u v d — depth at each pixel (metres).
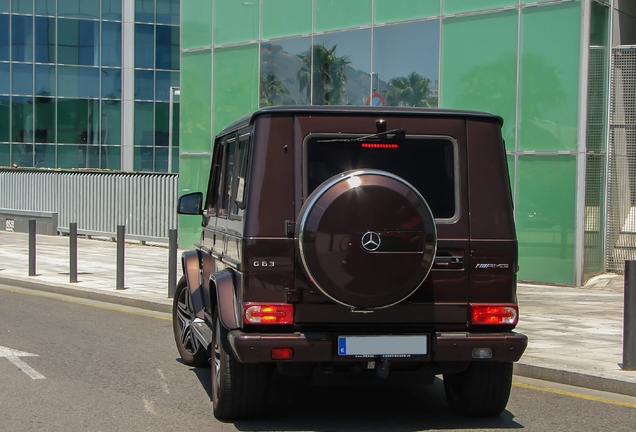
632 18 16.25
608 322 10.68
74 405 6.61
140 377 7.70
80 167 41.88
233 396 5.98
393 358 5.67
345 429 6.07
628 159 15.30
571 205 14.92
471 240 5.87
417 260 5.43
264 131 5.75
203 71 21.47
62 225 26.58
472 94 16.27
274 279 5.65
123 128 42.34
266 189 5.70
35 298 13.40
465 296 5.84
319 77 18.88
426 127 5.93
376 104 17.83
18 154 41.06
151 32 42.53
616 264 15.33
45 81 41.22
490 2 15.91
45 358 8.48
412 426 6.18
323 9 18.73
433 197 5.90
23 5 40.81
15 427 5.94
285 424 6.18
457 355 5.71
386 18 17.59
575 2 14.79
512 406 6.83
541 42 15.27
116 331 10.32
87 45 41.72
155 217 23.12
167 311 12.02
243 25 20.41
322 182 5.77
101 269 16.98
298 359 5.59
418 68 17.08
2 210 28.50
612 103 15.23
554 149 15.13
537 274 15.38
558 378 7.68
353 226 5.38
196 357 8.09
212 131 21.25
